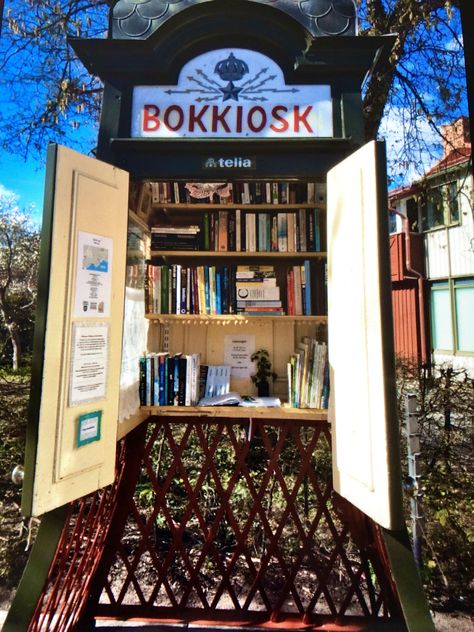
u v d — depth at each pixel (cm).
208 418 212
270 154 180
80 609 188
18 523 265
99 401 162
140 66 182
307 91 183
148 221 238
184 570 248
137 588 201
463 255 820
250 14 180
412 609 143
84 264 156
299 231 234
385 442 140
